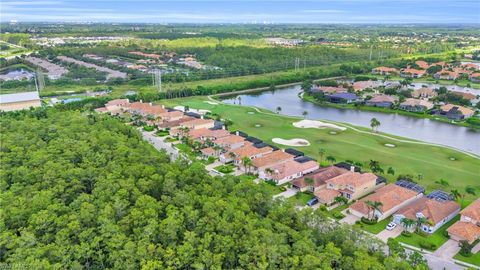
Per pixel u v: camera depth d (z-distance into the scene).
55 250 57.19
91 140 100.44
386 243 70.94
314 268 54.06
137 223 64.06
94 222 65.38
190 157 101.44
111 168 84.38
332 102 197.25
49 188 75.12
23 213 65.81
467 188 88.38
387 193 86.12
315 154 119.50
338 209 86.50
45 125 116.06
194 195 73.62
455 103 182.88
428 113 171.38
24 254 55.62
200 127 142.50
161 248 58.44
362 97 198.75
